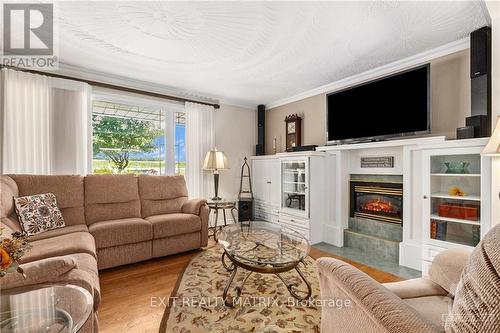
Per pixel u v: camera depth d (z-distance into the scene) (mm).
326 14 2035
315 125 3990
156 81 3635
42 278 1190
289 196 3898
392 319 787
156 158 3945
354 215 3334
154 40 2451
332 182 3430
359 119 3158
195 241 3029
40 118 2879
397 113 2775
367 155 3176
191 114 4102
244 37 2391
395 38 2416
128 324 1621
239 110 4801
